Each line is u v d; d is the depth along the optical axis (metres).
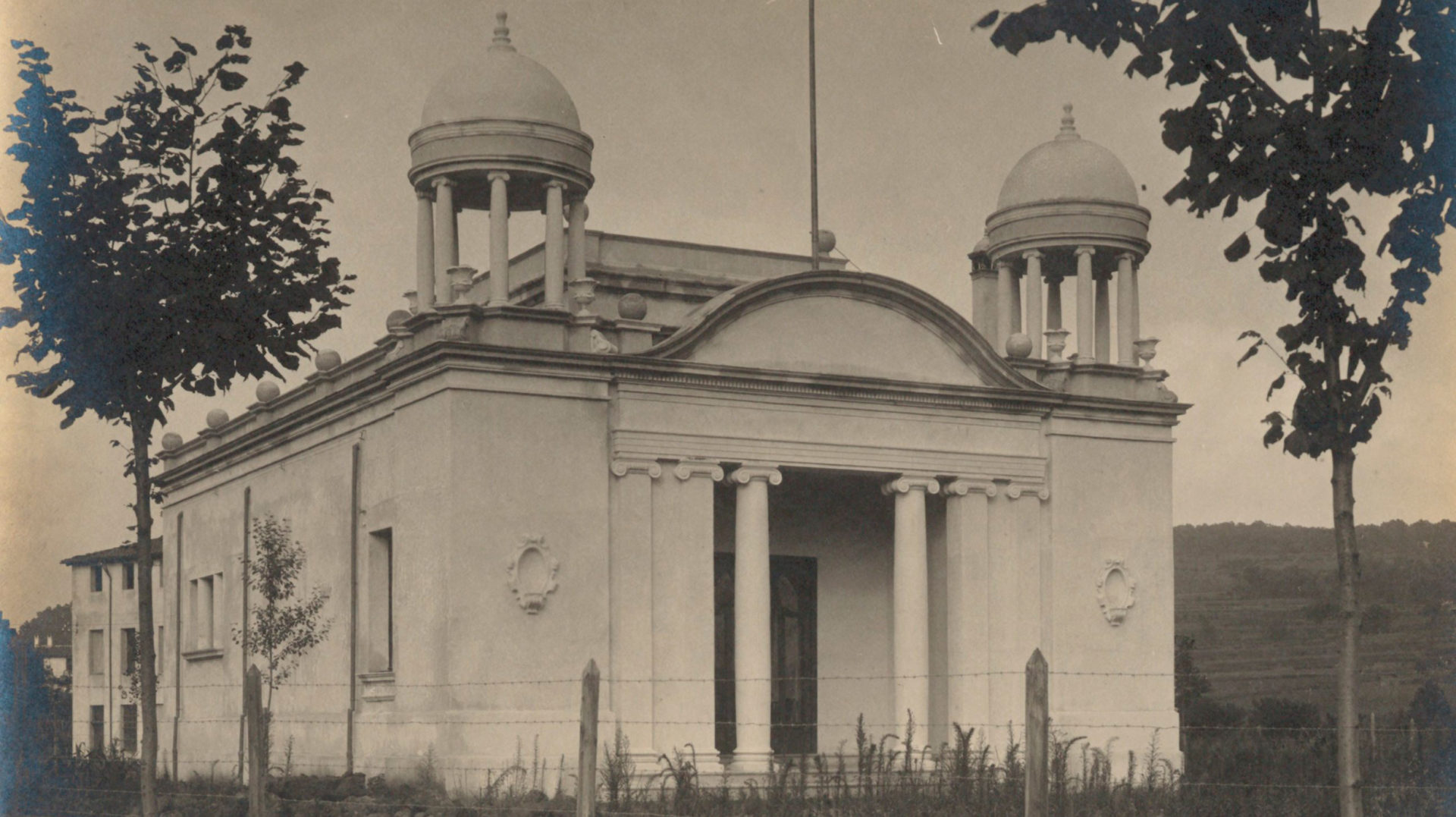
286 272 16.95
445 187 31.34
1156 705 35.62
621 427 30.58
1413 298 11.15
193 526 42.31
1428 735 32.75
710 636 31.02
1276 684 60.81
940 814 24.98
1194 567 75.81
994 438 34.78
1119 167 37.44
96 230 16.11
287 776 29.91
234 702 38.06
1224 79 11.29
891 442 33.47
